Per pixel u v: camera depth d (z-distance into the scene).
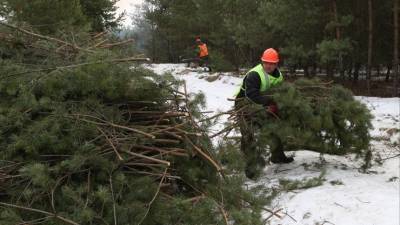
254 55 25.41
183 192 4.06
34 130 3.54
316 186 5.50
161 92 4.29
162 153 3.93
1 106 3.88
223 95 14.21
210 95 14.15
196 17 33.31
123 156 3.69
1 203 3.15
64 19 10.69
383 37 16.95
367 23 16.59
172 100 4.46
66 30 5.60
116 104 4.19
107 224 3.13
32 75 4.05
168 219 3.37
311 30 16.66
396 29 15.34
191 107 4.48
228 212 3.54
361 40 16.80
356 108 6.16
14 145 3.48
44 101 3.78
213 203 3.54
